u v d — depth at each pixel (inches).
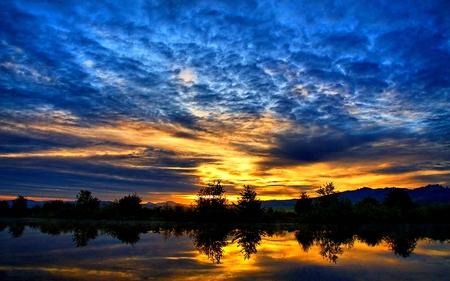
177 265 576.4
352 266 589.3
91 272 510.9
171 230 1363.2
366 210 1888.5
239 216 1887.3
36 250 732.7
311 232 1364.4
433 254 747.4
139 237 1058.7
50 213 2128.4
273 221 1926.7
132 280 463.8
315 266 585.0
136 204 2153.1
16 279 459.5
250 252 751.1
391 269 567.8
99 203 2321.6
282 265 591.2
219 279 478.3
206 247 822.5
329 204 1995.6
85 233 1147.3
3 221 1753.2
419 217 1926.7
